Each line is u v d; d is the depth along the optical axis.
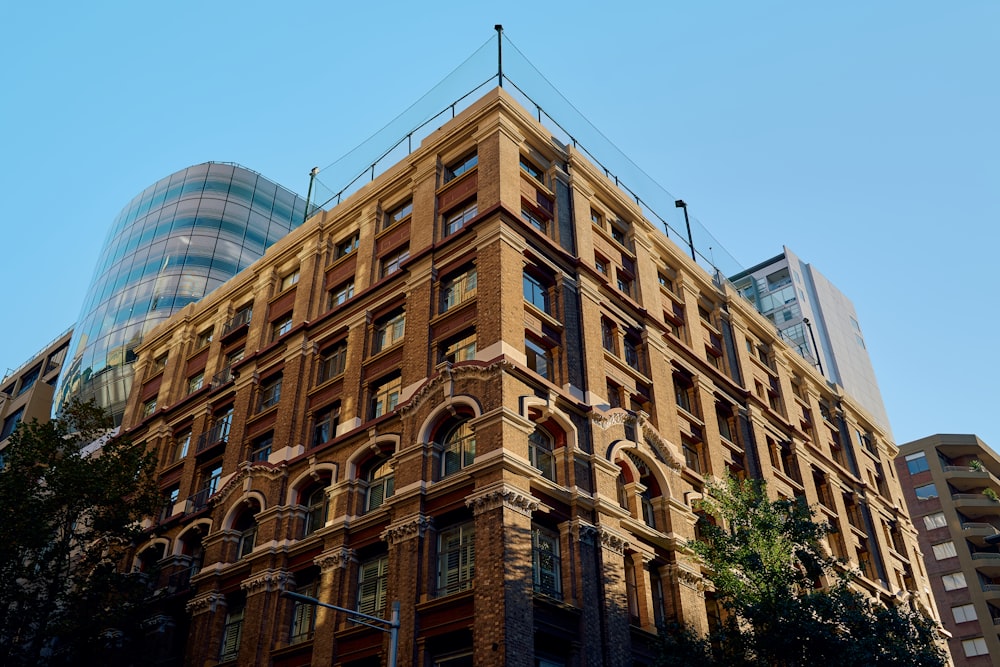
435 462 28.53
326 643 27.83
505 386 27.67
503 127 34.88
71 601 30.23
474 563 25.75
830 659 24.28
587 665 25.11
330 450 32.94
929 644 27.38
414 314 32.94
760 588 26.45
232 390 40.72
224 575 33.56
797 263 97.25
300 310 39.38
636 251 39.44
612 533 28.12
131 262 71.44
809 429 49.19
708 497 34.38
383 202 39.38
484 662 22.97
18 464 31.33
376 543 28.81
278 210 79.62
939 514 80.31
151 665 33.72
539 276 32.59
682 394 38.56
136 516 34.38
